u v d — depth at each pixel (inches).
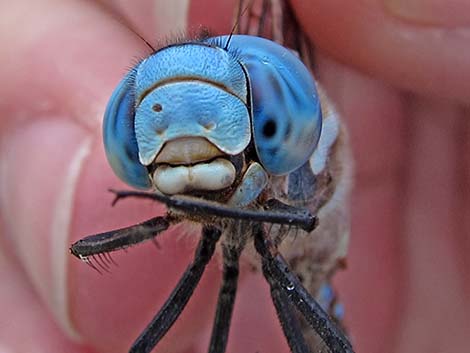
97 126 2.5
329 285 2.4
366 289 3.2
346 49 2.5
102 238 1.8
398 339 3.2
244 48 1.8
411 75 2.5
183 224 1.9
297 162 1.8
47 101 2.6
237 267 1.9
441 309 3.2
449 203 3.1
